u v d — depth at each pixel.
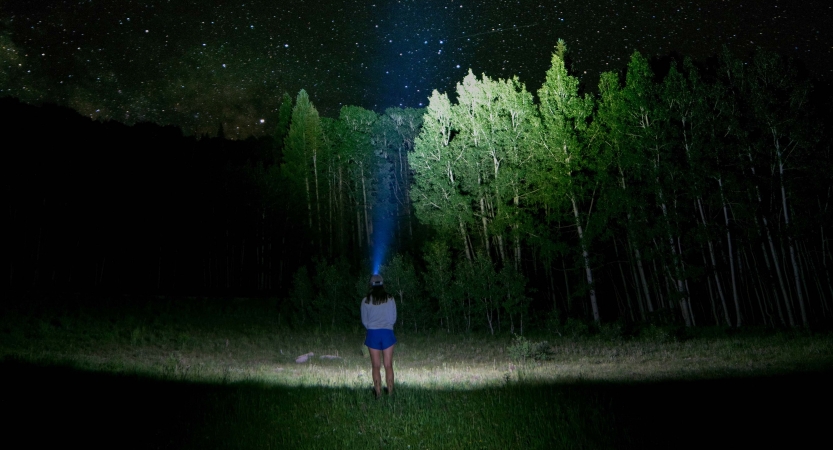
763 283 25.33
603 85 26.08
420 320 25.84
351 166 47.19
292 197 43.72
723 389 8.40
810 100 23.50
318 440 5.63
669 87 24.34
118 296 32.50
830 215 22.66
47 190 37.56
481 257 25.34
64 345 18.61
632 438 5.39
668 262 24.12
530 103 28.58
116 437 5.62
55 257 39.06
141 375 11.20
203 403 7.43
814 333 18.42
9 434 5.67
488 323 25.78
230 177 43.00
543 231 26.47
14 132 36.47
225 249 45.94
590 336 21.88
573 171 27.03
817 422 5.93
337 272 28.88
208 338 23.02
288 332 25.81
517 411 6.81
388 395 7.98
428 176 30.02
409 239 48.19
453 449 5.32
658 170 24.03
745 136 22.89
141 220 42.59
